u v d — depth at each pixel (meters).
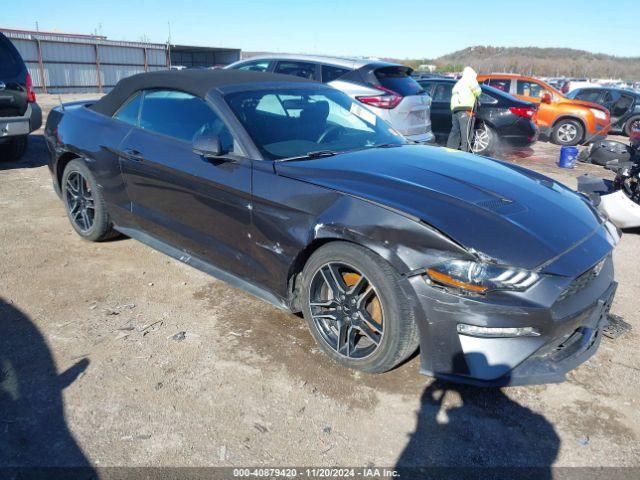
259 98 3.66
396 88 7.60
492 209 2.72
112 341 3.16
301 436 2.45
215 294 3.80
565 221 2.81
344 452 2.37
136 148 3.91
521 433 2.51
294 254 2.99
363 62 7.64
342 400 2.69
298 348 3.13
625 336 3.37
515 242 2.50
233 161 3.29
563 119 12.73
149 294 3.77
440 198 2.76
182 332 3.28
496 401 2.72
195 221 3.59
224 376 2.85
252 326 3.37
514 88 13.56
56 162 4.76
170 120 3.81
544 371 2.59
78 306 3.57
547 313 2.43
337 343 2.93
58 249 4.53
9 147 7.76
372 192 2.80
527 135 10.09
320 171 3.06
